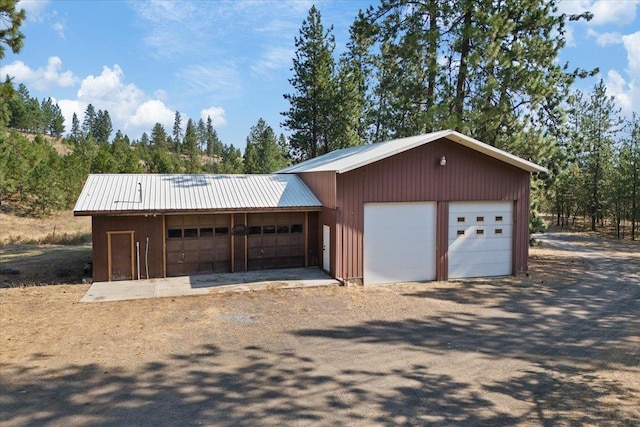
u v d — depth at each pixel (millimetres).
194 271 14422
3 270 15398
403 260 14203
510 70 17922
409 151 14078
